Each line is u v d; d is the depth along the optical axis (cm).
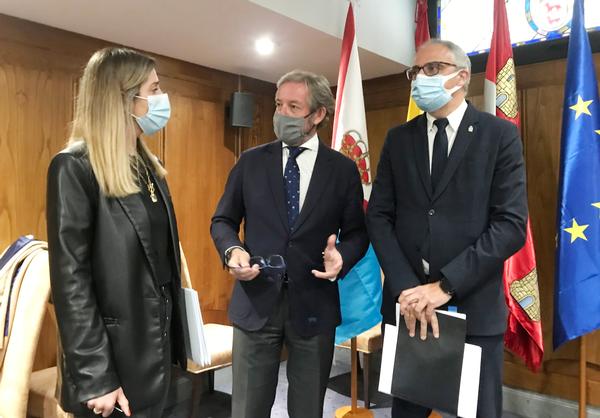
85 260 110
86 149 115
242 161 172
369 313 227
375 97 333
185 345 131
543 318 264
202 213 310
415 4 306
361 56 283
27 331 173
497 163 140
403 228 149
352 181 167
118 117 116
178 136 294
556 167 258
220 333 267
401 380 140
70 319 105
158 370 118
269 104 350
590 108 219
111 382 107
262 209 160
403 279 142
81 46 246
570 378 259
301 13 231
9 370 171
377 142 333
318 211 158
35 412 190
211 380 290
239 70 315
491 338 139
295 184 162
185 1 205
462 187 140
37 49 231
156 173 132
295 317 154
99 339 107
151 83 124
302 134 160
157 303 119
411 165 149
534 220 265
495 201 139
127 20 227
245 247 162
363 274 227
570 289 216
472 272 131
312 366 157
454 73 145
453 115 147
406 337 140
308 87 159
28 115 229
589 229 215
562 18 259
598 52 247
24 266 179
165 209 127
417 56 152
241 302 160
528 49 268
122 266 113
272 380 160
